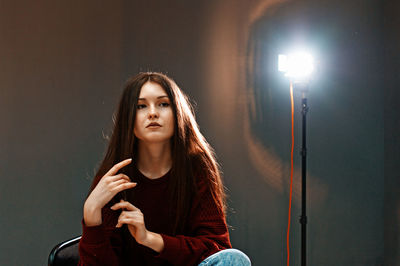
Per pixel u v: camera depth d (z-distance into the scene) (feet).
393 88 8.77
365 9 9.07
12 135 8.14
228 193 8.73
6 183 8.11
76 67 8.36
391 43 8.85
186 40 8.71
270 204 8.83
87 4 8.43
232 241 8.70
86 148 8.35
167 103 4.42
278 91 8.89
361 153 9.06
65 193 8.29
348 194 9.02
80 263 4.34
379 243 9.07
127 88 4.47
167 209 4.53
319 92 8.96
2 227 8.07
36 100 8.23
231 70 8.81
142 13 8.59
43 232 8.20
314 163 8.93
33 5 8.26
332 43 9.00
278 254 8.82
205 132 8.71
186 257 4.12
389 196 8.93
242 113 8.81
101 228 4.08
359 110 9.06
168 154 4.61
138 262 4.58
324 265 8.91
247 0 8.89
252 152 8.81
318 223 8.92
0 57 8.13
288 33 8.92
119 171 4.42
